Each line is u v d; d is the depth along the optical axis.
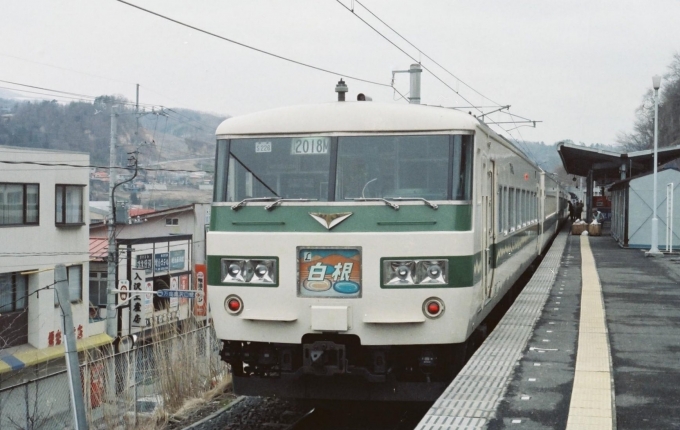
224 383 10.61
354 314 7.15
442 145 7.38
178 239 33.62
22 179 23.53
